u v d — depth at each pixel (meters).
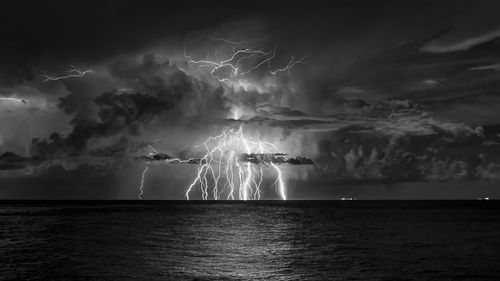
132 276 19.66
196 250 28.11
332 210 87.31
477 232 39.91
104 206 106.19
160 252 26.95
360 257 25.55
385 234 38.62
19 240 32.53
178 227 44.94
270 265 22.84
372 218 60.41
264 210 86.31
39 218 56.97
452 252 27.41
